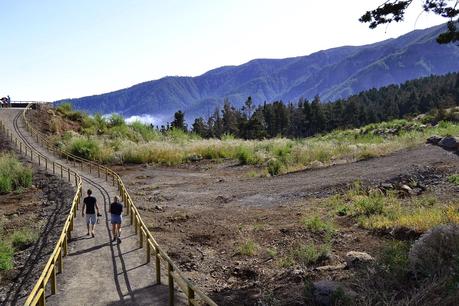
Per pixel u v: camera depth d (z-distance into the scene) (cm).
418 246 1058
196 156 4159
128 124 5919
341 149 3369
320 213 1892
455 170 2262
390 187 2136
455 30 1299
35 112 5700
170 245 1605
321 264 1293
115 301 1105
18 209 2536
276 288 1121
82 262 1432
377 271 1010
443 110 4697
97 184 3014
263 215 1962
